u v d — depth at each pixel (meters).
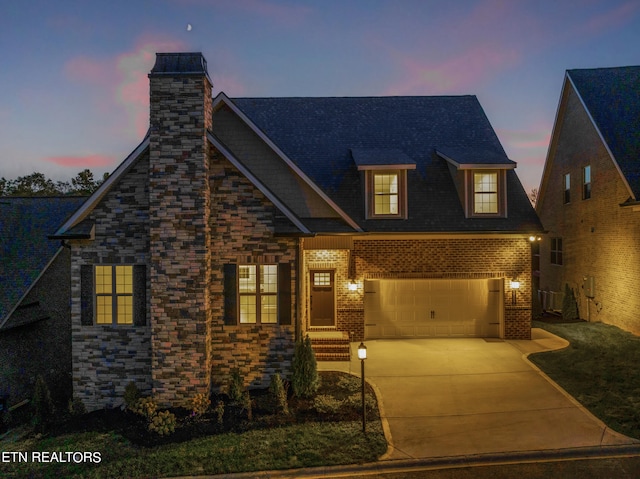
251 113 19.05
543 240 24.20
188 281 10.94
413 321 16.30
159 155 10.91
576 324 18.19
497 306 16.25
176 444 9.04
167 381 10.96
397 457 8.32
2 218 15.00
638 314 15.91
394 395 11.16
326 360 13.89
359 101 19.70
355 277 15.87
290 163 14.22
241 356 11.70
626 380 11.57
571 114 20.67
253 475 7.87
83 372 11.48
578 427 9.28
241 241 11.63
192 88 10.91
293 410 10.42
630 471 7.73
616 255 17.28
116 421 10.45
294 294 11.72
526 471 7.83
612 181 17.41
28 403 13.26
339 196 16.19
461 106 19.58
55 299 14.22
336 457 8.30
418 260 15.91
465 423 9.62
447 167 17.16
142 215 11.39
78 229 11.34
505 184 15.81
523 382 11.88
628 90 18.33
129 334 11.41
